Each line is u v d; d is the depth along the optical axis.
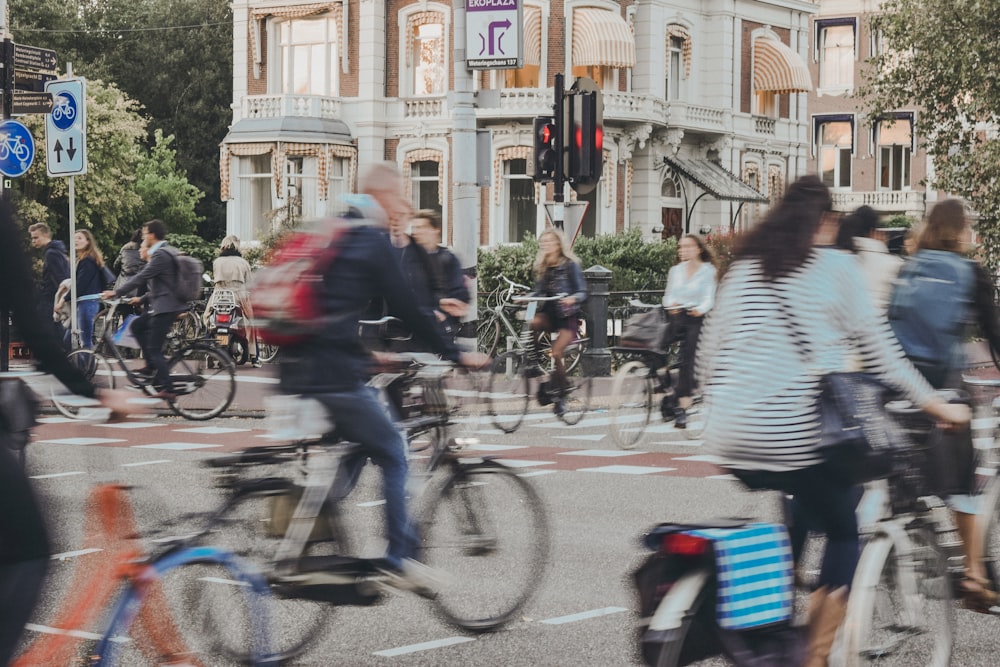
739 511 10.65
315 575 6.42
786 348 5.26
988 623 7.32
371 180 7.18
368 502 6.77
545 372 16.56
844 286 5.31
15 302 4.83
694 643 4.91
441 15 42.22
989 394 8.38
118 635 5.47
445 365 7.73
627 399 14.94
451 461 7.29
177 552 5.71
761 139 48.19
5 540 4.54
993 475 7.44
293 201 37.31
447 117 42.06
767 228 5.39
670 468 13.18
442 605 7.11
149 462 13.35
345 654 6.74
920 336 7.02
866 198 58.09
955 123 33.62
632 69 43.88
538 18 41.53
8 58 17.92
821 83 59.31
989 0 31.66
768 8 48.09
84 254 20.48
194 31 68.81
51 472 12.54
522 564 7.36
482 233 41.66
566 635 7.08
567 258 16.41
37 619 6.87
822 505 5.44
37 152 48.94
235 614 5.84
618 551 9.12
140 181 57.62
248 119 43.12
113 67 67.56
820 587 5.53
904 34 33.41
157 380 16.88
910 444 6.11
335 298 6.50
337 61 43.31
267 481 6.40
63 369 4.96
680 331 15.39
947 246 7.15
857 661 5.65
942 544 6.32
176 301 16.91
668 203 45.16
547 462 13.62
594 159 17.30
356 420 6.56
